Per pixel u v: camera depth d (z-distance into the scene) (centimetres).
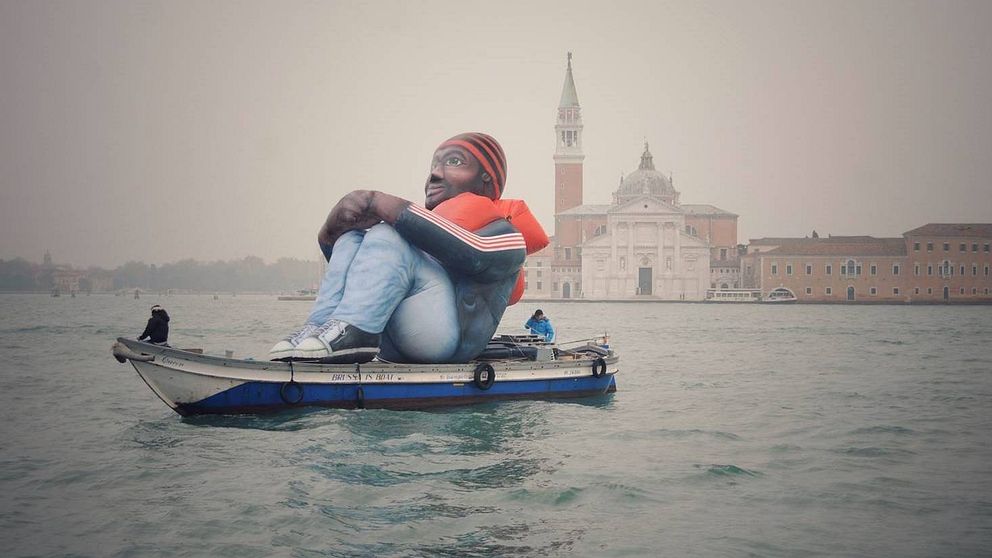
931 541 1122
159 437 1738
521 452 1606
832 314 11981
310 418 1831
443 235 1916
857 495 1345
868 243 16912
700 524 1184
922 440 1816
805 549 1086
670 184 19375
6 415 2083
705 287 17675
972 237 16250
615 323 8656
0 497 1298
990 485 1413
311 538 1105
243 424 1800
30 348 4394
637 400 2433
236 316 10019
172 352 1756
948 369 3534
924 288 16312
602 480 1410
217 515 1195
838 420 2084
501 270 2006
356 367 1892
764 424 2012
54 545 1082
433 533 1130
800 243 17212
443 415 1934
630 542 1105
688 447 1716
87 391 2567
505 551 1066
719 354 4431
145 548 1070
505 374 2111
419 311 1961
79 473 1436
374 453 1557
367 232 1958
